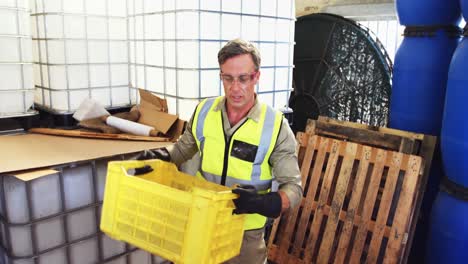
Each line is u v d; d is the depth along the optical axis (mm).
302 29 4125
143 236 1259
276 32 2764
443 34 2709
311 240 2711
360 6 4289
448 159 2344
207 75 2406
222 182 1543
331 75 3939
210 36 2367
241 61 1336
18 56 2375
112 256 2150
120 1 2785
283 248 2816
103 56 2770
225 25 2430
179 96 2463
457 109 2211
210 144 1550
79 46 2643
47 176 1806
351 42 3762
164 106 2496
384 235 2434
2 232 1919
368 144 2770
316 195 2846
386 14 4129
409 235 2430
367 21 4453
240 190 1198
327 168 2752
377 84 3625
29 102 2486
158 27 2523
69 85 2643
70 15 2564
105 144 2162
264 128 1481
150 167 1466
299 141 2949
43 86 2748
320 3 4672
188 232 1150
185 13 2285
